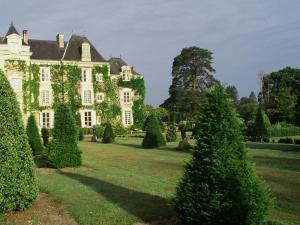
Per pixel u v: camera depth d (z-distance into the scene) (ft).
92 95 219.41
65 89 212.23
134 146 119.44
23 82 199.62
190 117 266.16
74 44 222.48
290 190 47.24
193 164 33.55
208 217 31.58
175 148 105.50
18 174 38.19
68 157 68.54
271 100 272.51
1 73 40.32
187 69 282.77
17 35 198.80
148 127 112.68
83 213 37.63
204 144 33.04
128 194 45.03
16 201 38.17
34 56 207.62
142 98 236.84
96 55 224.53
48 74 209.46
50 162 67.92
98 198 43.24
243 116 243.19
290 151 93.56
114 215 36.99
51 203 42.19
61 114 69.97
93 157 87.35
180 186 33.96
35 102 205.16
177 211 33.86
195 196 32.42
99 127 182.09
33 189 39.91
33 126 95.45
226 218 31.12
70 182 52.65
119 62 242.37
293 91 307.37
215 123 33.32
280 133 170.71
